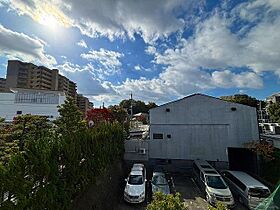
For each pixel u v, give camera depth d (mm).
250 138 17516
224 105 18438
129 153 19562
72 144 8844
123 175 17406
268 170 15625
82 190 9469
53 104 32969
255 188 11586
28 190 5910
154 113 19750
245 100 44250
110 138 14883
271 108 37656
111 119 28172
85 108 76688
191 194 13836
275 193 7375
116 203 12938
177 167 18578
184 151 18719
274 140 16609
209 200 12141
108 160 13602
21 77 69312
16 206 5363
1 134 10219
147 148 19422
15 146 8836
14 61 69312
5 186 5133
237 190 12891
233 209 11719
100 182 11961
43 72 70938
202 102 18969
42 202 6438
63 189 7746
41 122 12648
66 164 8336
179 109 19328
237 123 17953
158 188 13031
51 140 7934
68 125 14469
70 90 85062
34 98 32250
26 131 11195
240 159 18672
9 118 30047
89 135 11219
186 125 19000
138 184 13445
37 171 6523
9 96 30828
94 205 10367
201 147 18469
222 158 17938
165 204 5035
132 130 33000
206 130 18562
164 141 19219
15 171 5527
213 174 13594
